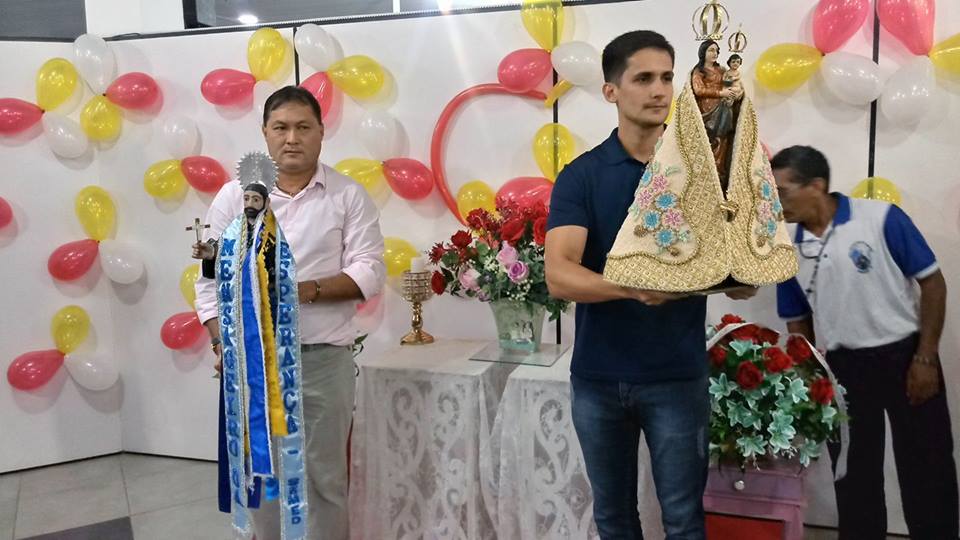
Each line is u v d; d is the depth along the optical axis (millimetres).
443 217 2746
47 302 3115
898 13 2115
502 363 2260
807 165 2096
